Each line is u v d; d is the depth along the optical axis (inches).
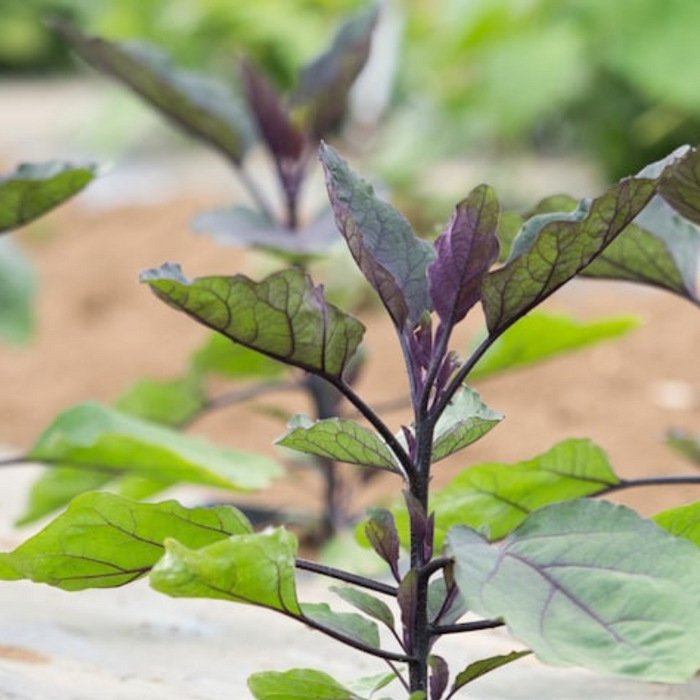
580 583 61.1
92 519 64.1
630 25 170.6
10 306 117.8
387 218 64.9
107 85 287.4
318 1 200.5
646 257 72.9
